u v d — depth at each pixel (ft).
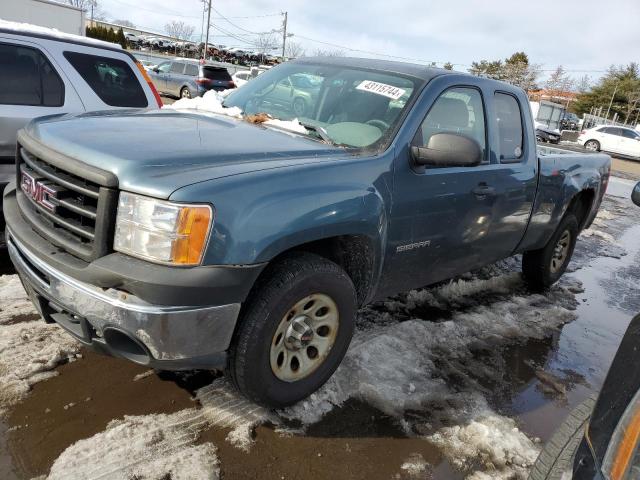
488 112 12.16
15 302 11.05
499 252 13.67
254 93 12.39
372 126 10.10
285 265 8.02
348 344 9.39
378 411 9.27
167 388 9.09
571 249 17.49
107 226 6.97
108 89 15.92
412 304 14.21
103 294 6.95
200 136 8.82
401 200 9.71
